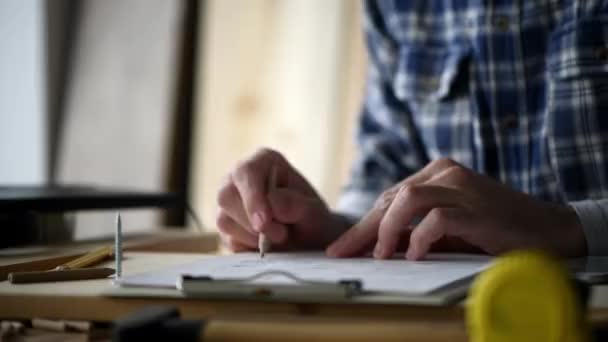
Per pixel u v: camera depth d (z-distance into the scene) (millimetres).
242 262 686
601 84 1141
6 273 673
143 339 406
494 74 1223
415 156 1284
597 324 431
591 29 1148
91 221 1839
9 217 861
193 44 1949
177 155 1906
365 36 1386
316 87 1809
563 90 1161
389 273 586
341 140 1771
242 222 853
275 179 860
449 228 719
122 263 741
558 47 1173
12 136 1912
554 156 1159
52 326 547
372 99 1355
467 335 399
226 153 1897
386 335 408
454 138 1264
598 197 1135
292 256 760
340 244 750
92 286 586
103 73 1991
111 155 1937
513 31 1211
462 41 1268
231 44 1916
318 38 1821
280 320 449
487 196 760
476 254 791
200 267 636
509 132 1217
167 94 1896
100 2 2035
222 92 1915
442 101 1276
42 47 1954
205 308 514
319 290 487
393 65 1335
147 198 1049
